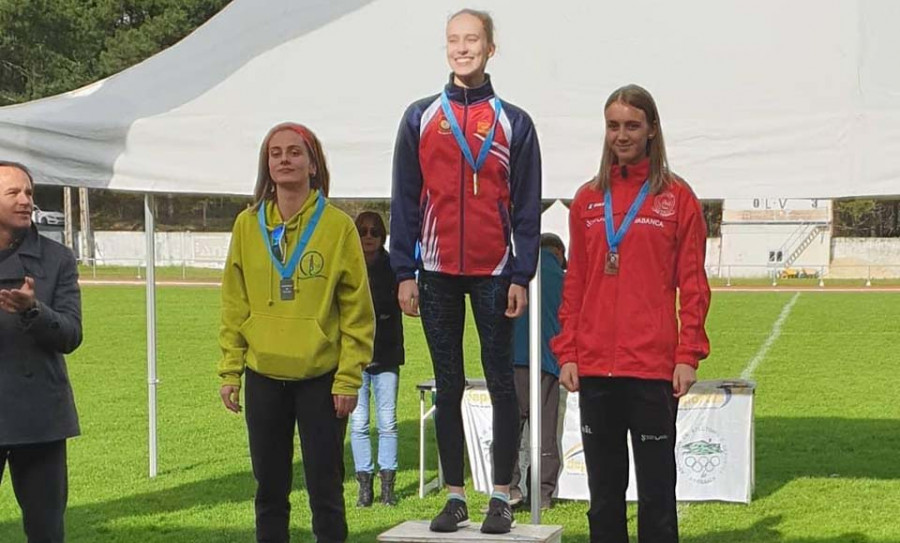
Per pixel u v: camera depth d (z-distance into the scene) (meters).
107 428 12.69
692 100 6.88
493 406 5.40
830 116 6.64
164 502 9.00
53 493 5.23
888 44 6.88
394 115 7.38
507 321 5.28
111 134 7.70
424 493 9.16
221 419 13.28
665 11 7.35
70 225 51.41
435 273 5.28
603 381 5.26
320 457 5.38
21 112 7.73
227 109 7.64
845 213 52.50
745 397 8.72
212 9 53.19
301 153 5.35
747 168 6.76
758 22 7.21
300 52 7.79
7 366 5.07
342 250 5.36
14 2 50.44
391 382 8.79
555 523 8.13
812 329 24.19
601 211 5.27
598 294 5.27
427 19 7.74
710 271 45.94
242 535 7.87
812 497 9.02
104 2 53.88
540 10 7.48
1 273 5.17
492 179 5.18
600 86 7.09
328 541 5.45
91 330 23.91
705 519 8.24
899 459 10.75
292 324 5.31
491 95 5.25
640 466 5.27
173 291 35.62
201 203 55.06
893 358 19.30
